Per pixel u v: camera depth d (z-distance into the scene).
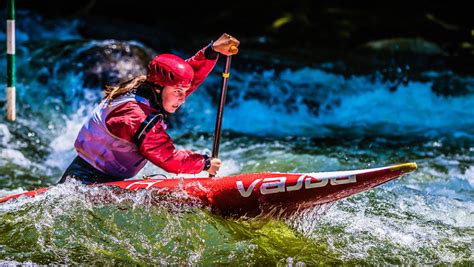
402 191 14.71
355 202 13.71
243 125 22.97
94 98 21.97
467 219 13.33
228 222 11.77
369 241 12.05
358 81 26.55
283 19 33.41
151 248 11.20
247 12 34.22
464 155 19.16
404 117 24.09
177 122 22.25
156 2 35.00
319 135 21.81
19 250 11.02
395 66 28.36
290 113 24.45
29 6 33.38
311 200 11.33
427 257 11.62
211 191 11.77
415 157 18.72
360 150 19.52
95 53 23.02
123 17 34.62
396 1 34.72
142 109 11.34
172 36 31.97
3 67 23.36
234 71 26.70
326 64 28.38
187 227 11.53
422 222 13.02
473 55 30.28
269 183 11.42
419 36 32.59
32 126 20.41
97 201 11.91
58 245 11.18
